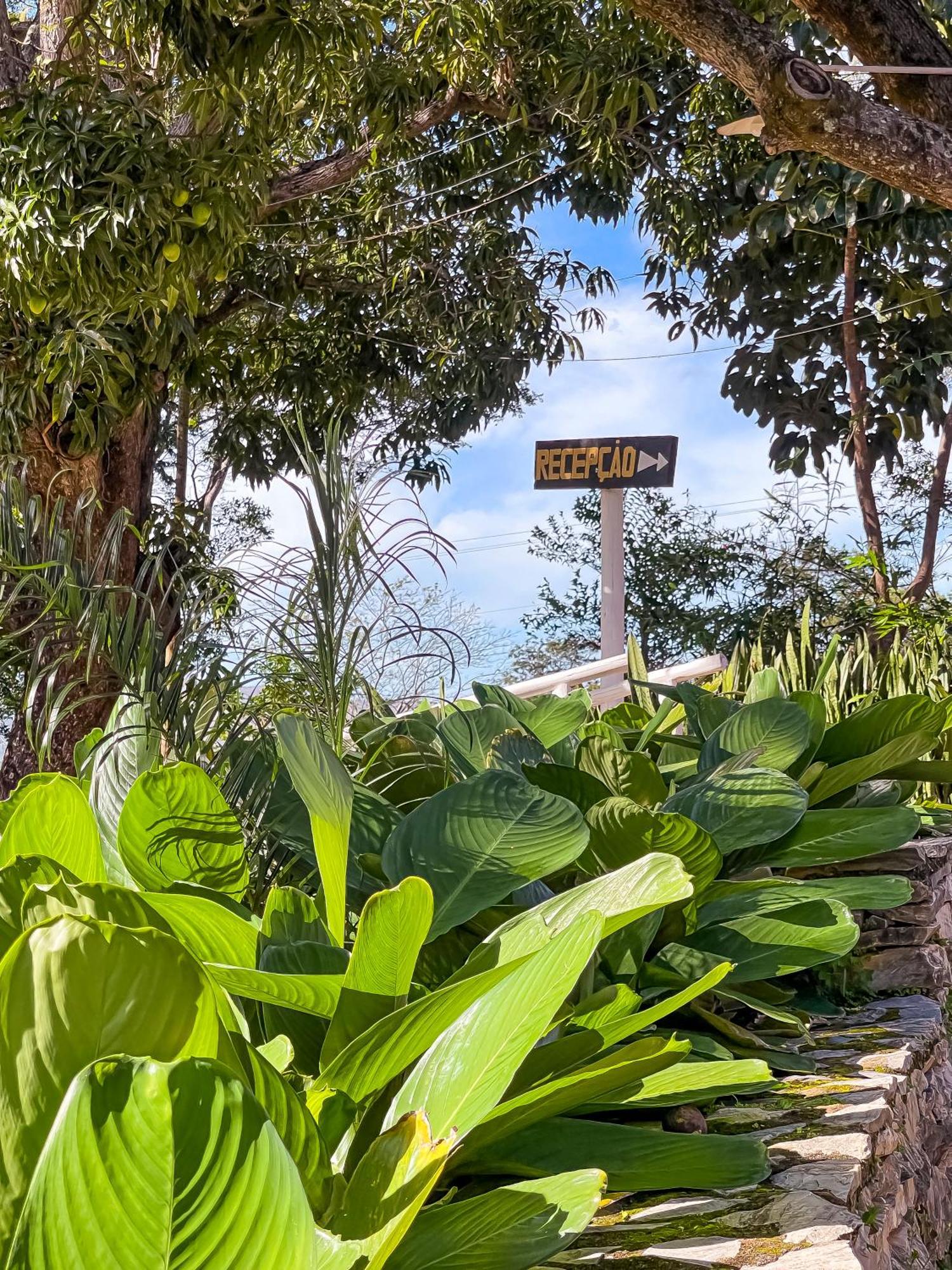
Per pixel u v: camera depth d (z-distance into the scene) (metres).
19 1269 0.56
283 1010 1.22
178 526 3.06
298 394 8.23
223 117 4.80
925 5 4.41
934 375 8.23
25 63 5.02
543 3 6.49
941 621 6.90
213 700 1.99
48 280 4.45
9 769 4.26
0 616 2.03
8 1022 0.66
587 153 8.03
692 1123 1.33
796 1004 2.06
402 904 0.98
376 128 6.38
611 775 1.96
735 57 3.07
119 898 0.82
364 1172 0.81
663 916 1.66
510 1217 0.88
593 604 13.74
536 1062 1.10
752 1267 0.94
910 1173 1.47
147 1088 0.56
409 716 2.24
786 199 7.14
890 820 1.99
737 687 4.21
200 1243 0.57
